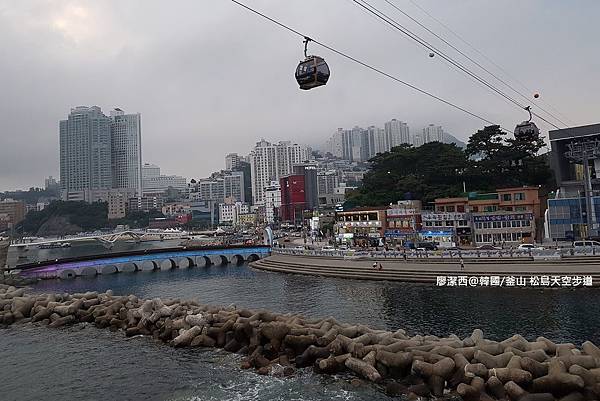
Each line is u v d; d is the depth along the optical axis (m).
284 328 31.50
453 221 95.38
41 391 28.14
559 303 46.41
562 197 94.00
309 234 167.50
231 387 26.88
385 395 24.62
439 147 130.25
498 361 24.33
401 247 94.81
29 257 178.88
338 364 28.09
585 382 21.61
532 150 111.88
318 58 25.66
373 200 129.25
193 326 36.88
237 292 69.75
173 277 95.44
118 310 45.34
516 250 69.25
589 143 93.31
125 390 27.47
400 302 52.31
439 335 39.09
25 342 39.72
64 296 51.78
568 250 65.88
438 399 23.58
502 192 97.31
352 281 69.31
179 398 25.67
